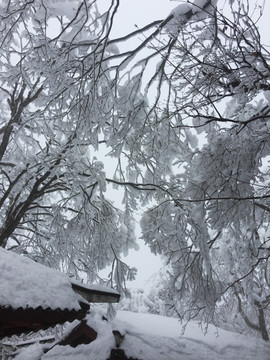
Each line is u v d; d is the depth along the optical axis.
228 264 10.70
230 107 7.03
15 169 8.29
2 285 2.59
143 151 8.26
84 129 6.94
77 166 7.90
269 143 5.93
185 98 5.36
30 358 9.23
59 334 8.69
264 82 4.94
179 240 6.92
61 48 6.88
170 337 9.00
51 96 6.96
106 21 6.41
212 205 6.55
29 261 3.17
